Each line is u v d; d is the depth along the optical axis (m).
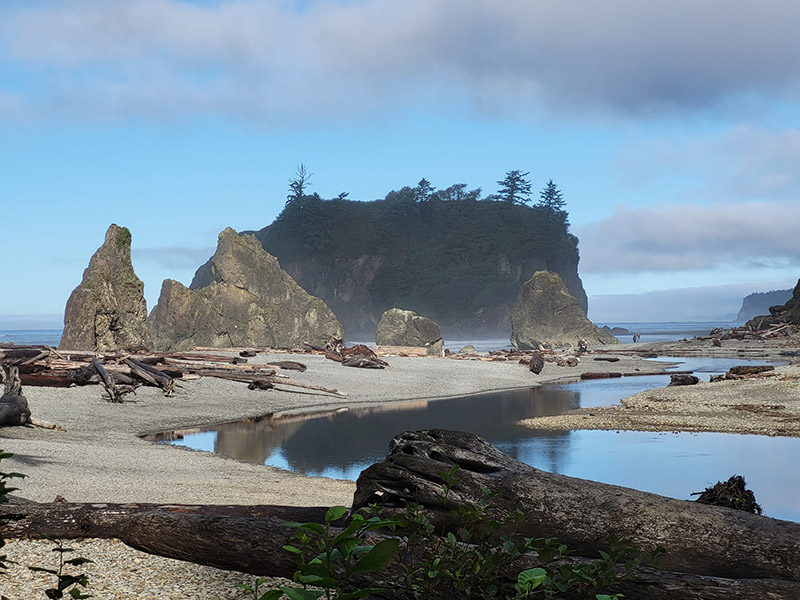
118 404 26.50
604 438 22.27
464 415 28.64
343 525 6.06
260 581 2.48
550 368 55.53
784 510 12.21
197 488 12.06
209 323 79.12
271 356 50.12
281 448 20.12
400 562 4.20
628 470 16.50
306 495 12.19
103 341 48.34
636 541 5.16
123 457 15.54
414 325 68.19
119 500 10.06
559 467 16.94
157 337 77.88
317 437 22.38
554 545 4.55
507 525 5.47
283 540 5.39
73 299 47.28
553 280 99.56
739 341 87.75
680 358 68.75
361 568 2.25
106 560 5.73
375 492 6.08
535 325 98.94
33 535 6.36
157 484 12.16
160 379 29.67
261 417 27.56
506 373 48.94
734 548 4.98
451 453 6.07
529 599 3.63
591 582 3.86
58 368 29.03
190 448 19.41
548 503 5.50
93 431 21.00
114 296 50.56
